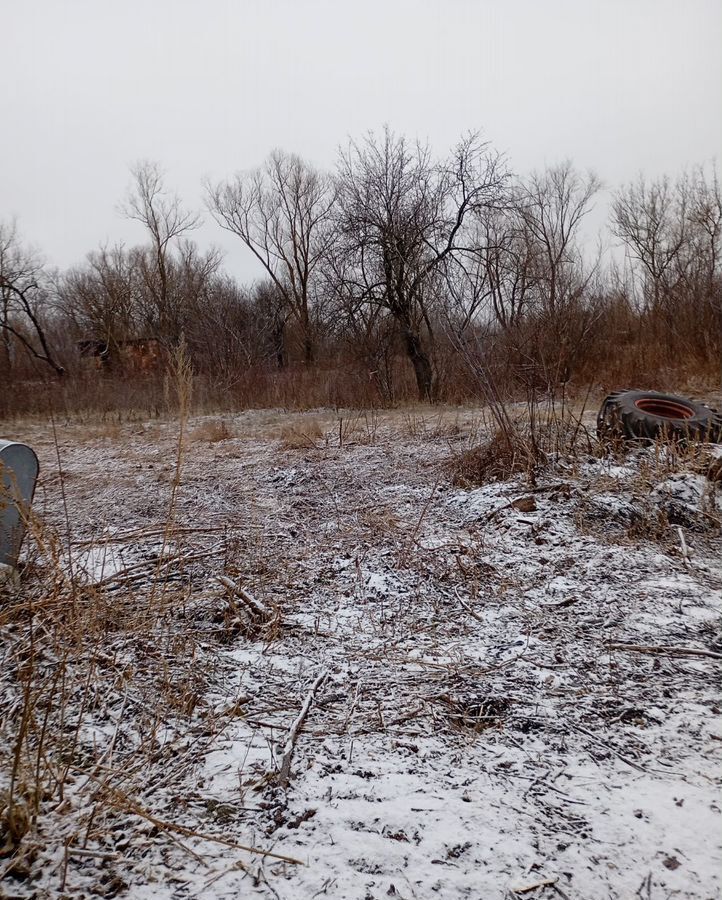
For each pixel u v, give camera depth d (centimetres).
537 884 187
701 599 388
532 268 1124
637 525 504
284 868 193
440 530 529
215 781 231
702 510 523
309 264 3306
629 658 323
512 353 871
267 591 413
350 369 1877
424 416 1204
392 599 401
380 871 192
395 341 1928
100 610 349
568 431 729
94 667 300
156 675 306
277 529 552
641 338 1702
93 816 207
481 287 917
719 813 214
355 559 465
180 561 452
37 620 331
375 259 1850
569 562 448
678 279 1916
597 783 232
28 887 185
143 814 207
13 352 3105
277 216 3350
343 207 1906
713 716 271
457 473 683
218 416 1582
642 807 219
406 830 208
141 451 1048
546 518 521
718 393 1250
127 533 550
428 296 1706
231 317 2723
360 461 825
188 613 378
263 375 2011
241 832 207
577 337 1348
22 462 390
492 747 254
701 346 1560
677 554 461
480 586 416
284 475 764
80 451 1084
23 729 213
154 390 1953
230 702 284
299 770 238
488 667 316
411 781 232
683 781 232
